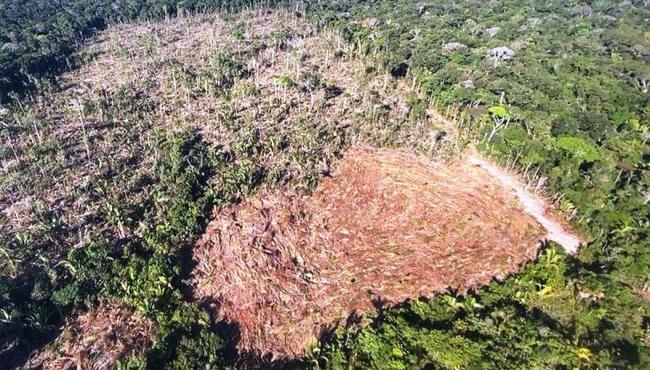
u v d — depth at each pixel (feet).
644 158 234.38
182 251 174.81
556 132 241.96
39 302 148.87
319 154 229.45
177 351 136.67
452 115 267.59
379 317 155.74
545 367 137.18
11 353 139.44
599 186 209.56
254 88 279.08
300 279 171.01
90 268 159.12
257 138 236.43
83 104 258.78
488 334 146.92
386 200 206.69
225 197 195.72
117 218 178.70
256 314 157.89
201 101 270.67
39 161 211.82
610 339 148.46
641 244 178.50
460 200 208.13
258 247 178.40
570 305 160.35
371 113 257.75
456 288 170.09
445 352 138.10
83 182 201.87
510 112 256.32
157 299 152.25
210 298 160.56
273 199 201.57
